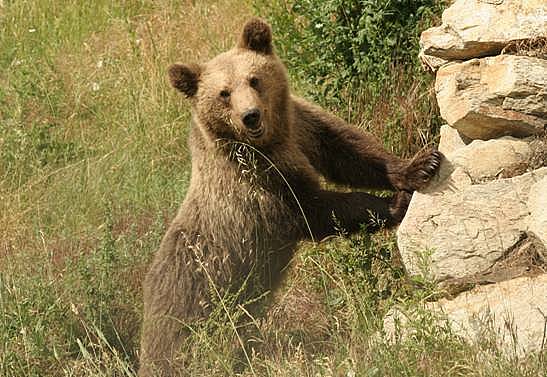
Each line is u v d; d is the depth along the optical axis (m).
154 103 16.31
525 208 10.05
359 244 11.48
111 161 15.69
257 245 11.77
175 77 11.95
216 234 11.78
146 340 11.66
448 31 11.35
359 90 13.70
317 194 11.55
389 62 13.47
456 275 10.00
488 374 8.24
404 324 9.45
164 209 14.24
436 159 10.77
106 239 12.78
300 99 12.47
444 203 10.34
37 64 18.34
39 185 15.71
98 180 15.25
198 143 12.06
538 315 9.09
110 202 14.49
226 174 11.76
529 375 8.23
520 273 9.74
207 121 11.77
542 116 10.62
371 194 11.50
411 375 8.43
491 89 10.73
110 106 17.20
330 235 11.64
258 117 11.20
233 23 17.70
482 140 11.01
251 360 10.27
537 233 9.62
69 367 11.25
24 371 11.27
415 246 10.25
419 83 13.10
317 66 14.09
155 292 11.83
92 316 12.16
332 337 10.05
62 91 17.73
